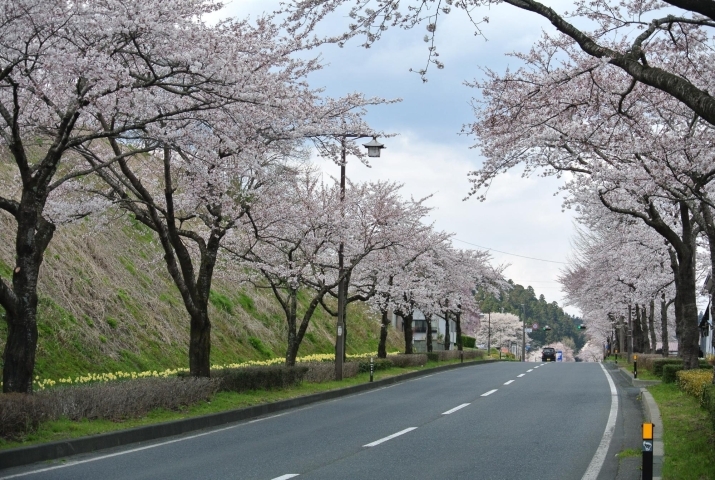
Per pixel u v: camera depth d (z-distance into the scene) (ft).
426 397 57.57
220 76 35.32
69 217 44.70
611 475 24.49
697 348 60.64
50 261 65.10
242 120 39.86
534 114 39.88
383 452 29.40
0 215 64.49
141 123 36.37
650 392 54.29
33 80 35.04
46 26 33.30
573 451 29.68
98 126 45.85
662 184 42.37
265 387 54.34
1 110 33.99
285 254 65.26
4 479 23.65
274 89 38.75
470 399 54.70
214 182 43.06
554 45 42.16
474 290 164.96
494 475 24.39
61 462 27.12
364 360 91.50
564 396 56.54
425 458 27.89
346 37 30.19
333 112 49.52
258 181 54.60
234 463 26.84
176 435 35.45
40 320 57.62
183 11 36.78
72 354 57.72
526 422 39.73
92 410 34.71
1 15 31.73
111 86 33.42
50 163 34.81
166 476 24.09
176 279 47.60
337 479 23.54
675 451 27.25
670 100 42.80
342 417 43.47
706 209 54.24
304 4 29.30
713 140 39.75
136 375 59.26
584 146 43.50
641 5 37.11
